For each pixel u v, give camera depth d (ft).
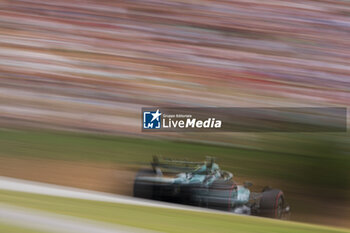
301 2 245.24
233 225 47.55
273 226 49.67
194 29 219.61
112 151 116.37
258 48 207.72
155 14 226.79
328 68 195.52
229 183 79.10
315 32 217.77
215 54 201.46
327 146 122.31
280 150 122.83
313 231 50.24
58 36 205.57
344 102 168.66
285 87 178.70
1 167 100.07
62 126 135.54
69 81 169.68
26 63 180.75
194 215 50.90
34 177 95.81
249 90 174.91
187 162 82.64
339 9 240.12
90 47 200.13
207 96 165.58
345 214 95.14
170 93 167.63
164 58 195.42
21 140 120.57
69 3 229.66
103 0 233.35
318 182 105.50
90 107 153.38
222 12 228.84
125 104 157.89
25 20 212.02
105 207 48.93
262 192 90.38
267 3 238.48
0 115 139.95
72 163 105.91
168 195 77.56
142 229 40.34
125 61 190.90
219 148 124.47
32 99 155.33
